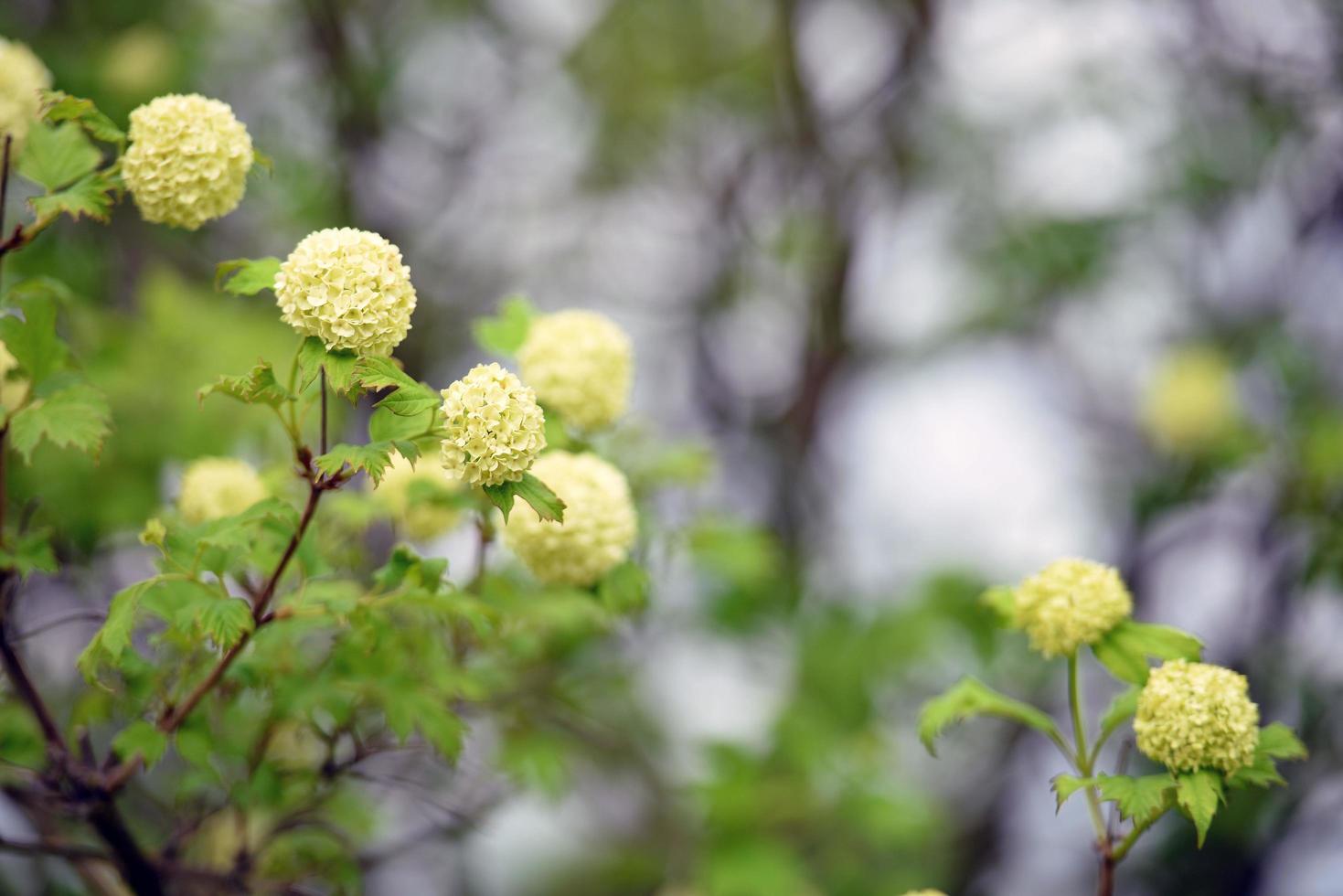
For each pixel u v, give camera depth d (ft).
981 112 19.47
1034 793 18.54
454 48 19.36
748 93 21.22
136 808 10.06
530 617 9.10
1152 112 18.06
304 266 5.92
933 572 16.84
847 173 20.68
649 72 21.07
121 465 11.34
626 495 8.41
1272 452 16.51
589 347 8.79
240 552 7.45
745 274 21.35
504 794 10.96
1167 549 17.98
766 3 20.74
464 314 19.15
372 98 17.66
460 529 9.44
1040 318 19.20
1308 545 15.98
